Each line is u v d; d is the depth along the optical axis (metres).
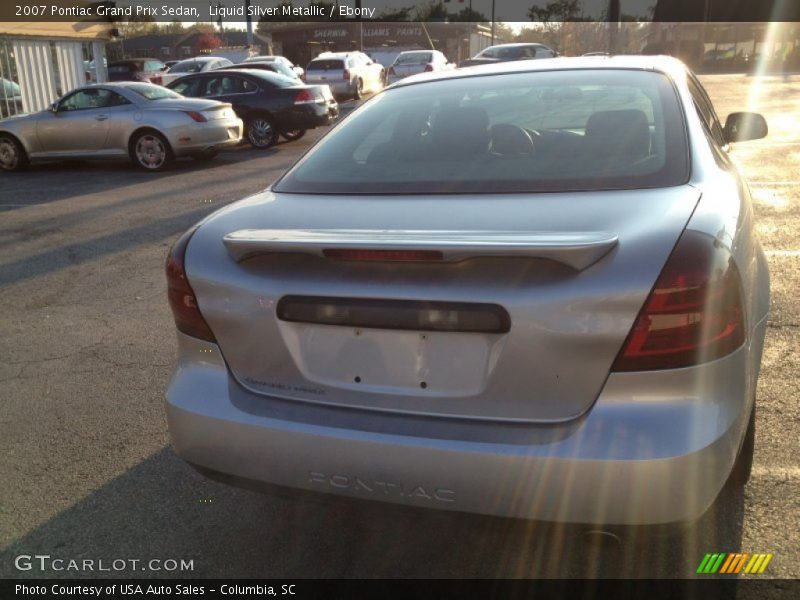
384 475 2.09
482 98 3.05
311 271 2.15
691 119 2.71
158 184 10.59
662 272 1.89
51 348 4.68
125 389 4.05
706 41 43.22
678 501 1.88
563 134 2.68
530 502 1.96
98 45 19.70
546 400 1.97
